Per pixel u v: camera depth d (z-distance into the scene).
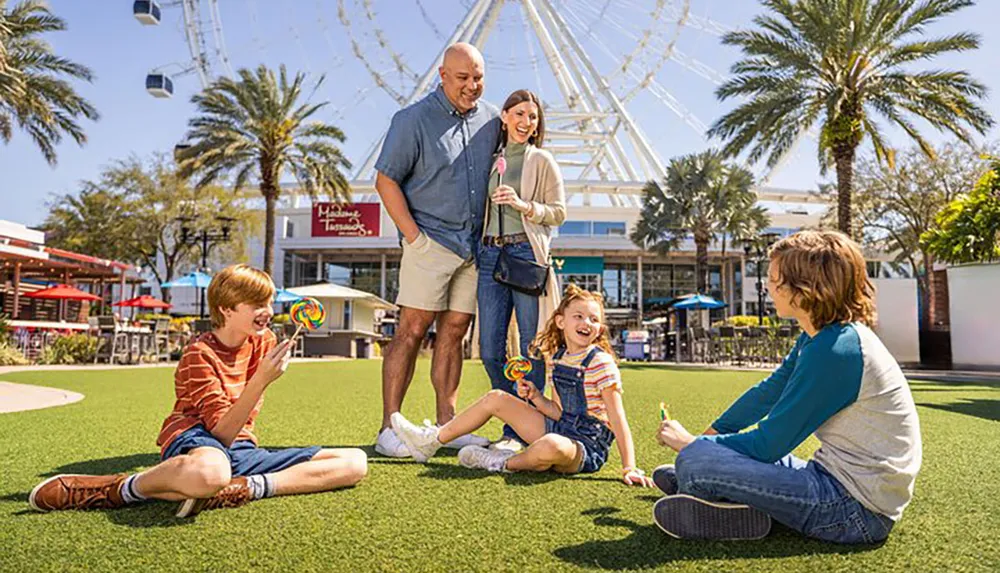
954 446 2.94
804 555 1.42
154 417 3.93
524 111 3.02
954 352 13.91
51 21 15.95
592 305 2.45
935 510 1.79
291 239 30.95
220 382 1.94
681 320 19.81
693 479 1.55
